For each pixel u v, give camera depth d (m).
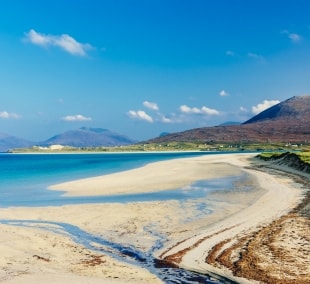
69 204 41.12
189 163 116.06
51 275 19.58
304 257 21.64
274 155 110.00
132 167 109.62
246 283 18.31
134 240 26.66
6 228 29.80
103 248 24.84
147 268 20.89
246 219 32.03
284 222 30.36
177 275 19.64
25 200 44.62
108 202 41.94
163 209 37.22
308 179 59.16
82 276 19.47
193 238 26.67
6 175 83.06
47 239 26.78
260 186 53.06
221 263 21.23
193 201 41.72
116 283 18.48
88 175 80.75
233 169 87.88
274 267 20.17
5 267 20.81
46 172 92.44
